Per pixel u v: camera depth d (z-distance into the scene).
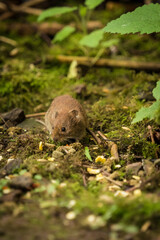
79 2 13.84
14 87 8.33
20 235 3.26
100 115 6.94
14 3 13.04
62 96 6.93
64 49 10.48
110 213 3.54
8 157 5.37
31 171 4.60
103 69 9.30
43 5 13.23
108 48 9.99
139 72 8.84
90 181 4.62
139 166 4.96
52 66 9.71
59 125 5.89
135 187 4.37
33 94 8.34
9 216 3.60
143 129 6.15
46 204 3.81
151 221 3.47
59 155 5.27
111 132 6.21
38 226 3.42
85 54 9.95
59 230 3.35
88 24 11.02
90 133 6.25
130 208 3.68
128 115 6.86
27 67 9.45
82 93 8.11
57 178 4.57
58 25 11.20
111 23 5.13
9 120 6.72
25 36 11.77
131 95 7.79
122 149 5.63
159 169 4.89
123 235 3.26
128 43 10.16
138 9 5.15
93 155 5.48
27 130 6.48
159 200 3.86
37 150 5.54
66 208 3.78
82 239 3.19
